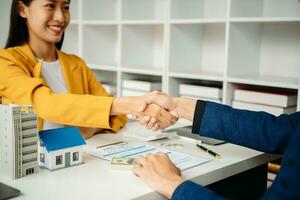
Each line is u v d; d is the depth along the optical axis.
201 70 2.62
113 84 3.03
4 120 0.95
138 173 0.96
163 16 2.85
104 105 1.28
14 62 1.47
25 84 1.36
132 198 0.84
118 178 0.97
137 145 1.31
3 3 3.55
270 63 2.39
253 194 1.46
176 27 2.46
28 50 1.56
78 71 1.74
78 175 0.99
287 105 1.98
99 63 2.97
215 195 0.84
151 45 2.94
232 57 2.21
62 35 1.69
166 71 2.45
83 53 2.93
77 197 0.84
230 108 1.22
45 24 1.56
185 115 1.32
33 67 1.55
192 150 1.27
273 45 2.37
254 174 1.46
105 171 1.02
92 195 0.85
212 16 2.60
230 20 2.13
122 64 2.73
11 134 0.94
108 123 1.28
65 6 1.61
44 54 1.64
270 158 1.29
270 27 2.37
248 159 1.19
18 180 0.94
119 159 1.08
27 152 0.97
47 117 1.30
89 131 1.41
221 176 1.09
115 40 3.13
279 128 1.14
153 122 1.38
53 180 0.94
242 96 2.15
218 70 2.62
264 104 2.06
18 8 1.57
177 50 2.49
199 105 1.24
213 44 2.62
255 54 2.39
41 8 1.53
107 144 1.32
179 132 1.50
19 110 0.94
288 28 2.30
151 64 2.94
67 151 1.05
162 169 0.96
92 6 2.94
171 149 1.27
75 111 1.28
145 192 0.88
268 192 0.80
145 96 1.36
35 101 1.33
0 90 1.42
